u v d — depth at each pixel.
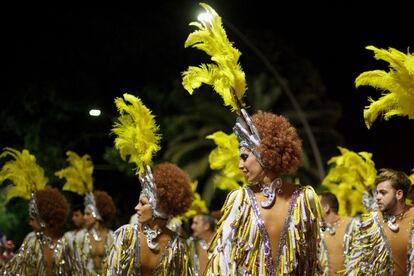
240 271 5.89
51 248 10.59
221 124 23.75
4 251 12.66
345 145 25.09
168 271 7.65
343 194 11.77
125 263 7.60
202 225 11.66
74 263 10.82
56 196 10.63
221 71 6.08
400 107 6.73
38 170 11.95
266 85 24.34
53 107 22.72
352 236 9.77
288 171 5.99
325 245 10.16
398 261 8.25
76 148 22.83
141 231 7.67
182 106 24.25
